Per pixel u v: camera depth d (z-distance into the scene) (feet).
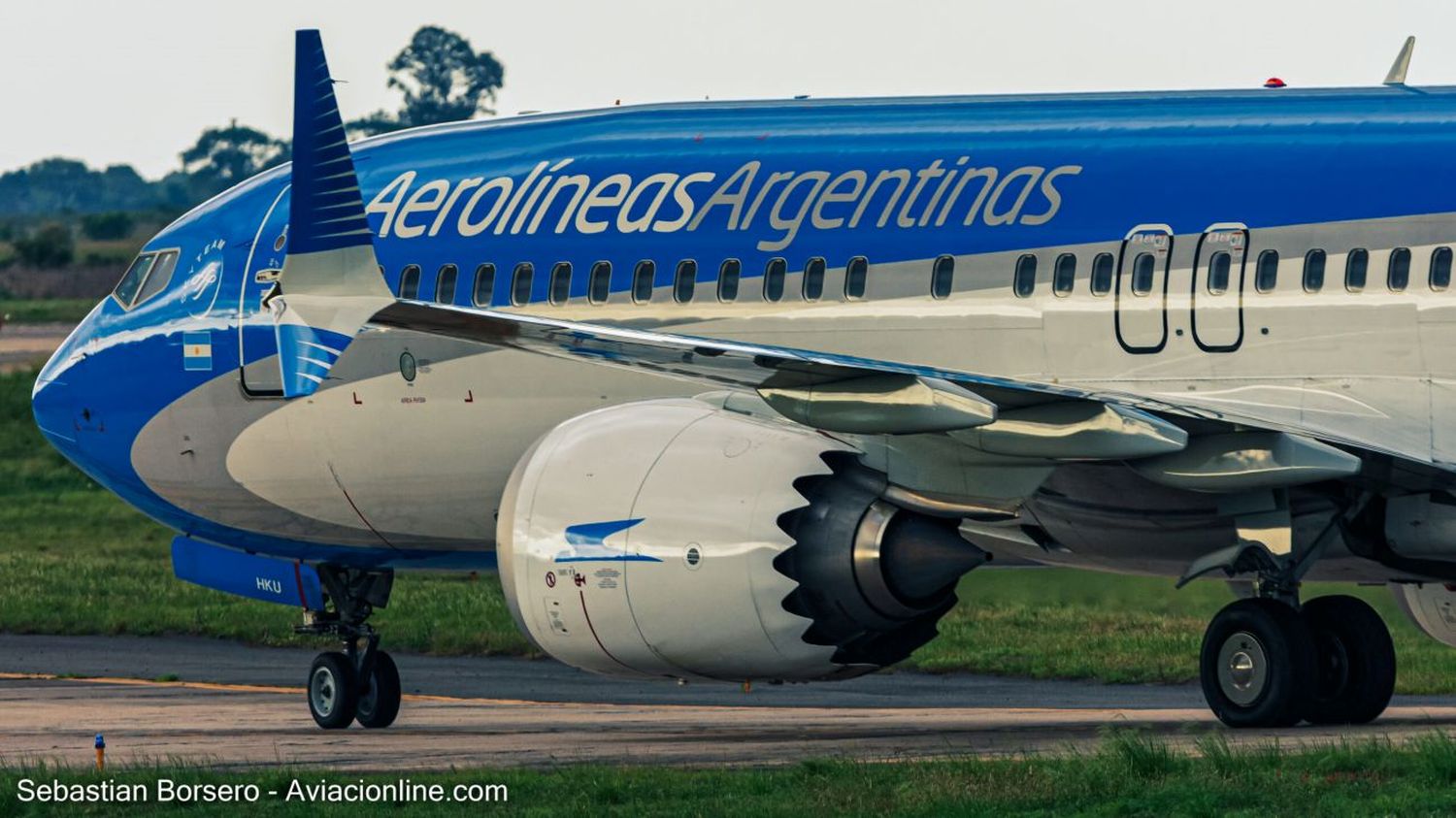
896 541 179.73
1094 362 188.75
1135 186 189.47
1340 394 180.86
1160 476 172.35
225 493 229.86
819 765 155.43
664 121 214.48
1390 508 186.09
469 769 172.14
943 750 178.09
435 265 216.95
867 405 162.50
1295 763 146.41
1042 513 191.11
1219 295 184.65
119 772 169.99
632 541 185.37
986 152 196.75
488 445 213.46
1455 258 178.19
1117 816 134.10
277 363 222.89
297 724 232.12
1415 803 130.41
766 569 180.45
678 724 226.17
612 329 163.02
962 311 193.57
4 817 154.92
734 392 193.16
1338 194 182.29
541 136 219.41
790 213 202.28
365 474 220.64
